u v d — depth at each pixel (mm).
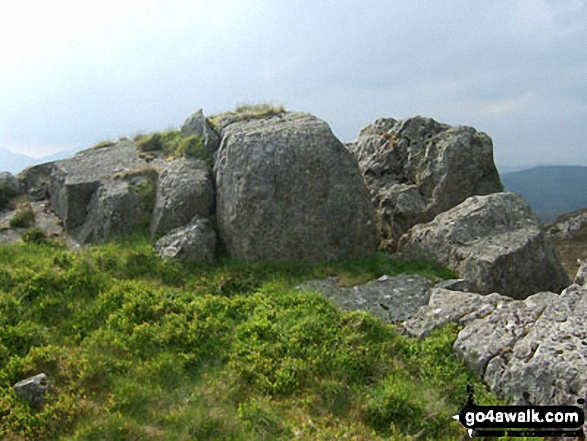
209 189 16938
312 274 14773
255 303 11844
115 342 9945
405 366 9664
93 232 17297
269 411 8180
